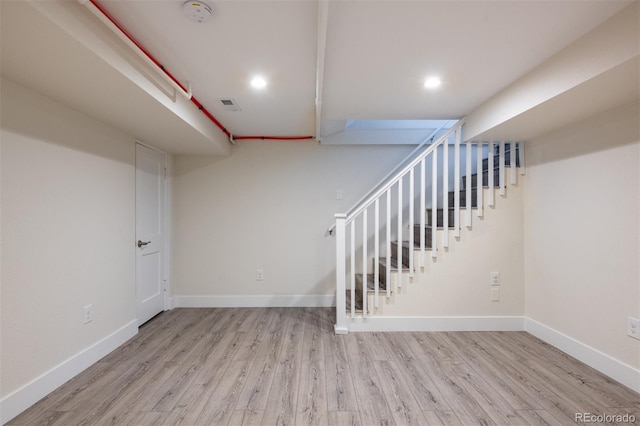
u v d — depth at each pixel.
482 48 1.63
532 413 1.58
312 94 2.25
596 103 1.80
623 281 1.85
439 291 2.75
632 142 1.79
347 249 3.49
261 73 1.93
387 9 1.31
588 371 2.00
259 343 2.46
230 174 3.47
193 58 1.74
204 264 3.46
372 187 3.48
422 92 2.19
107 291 2.31
